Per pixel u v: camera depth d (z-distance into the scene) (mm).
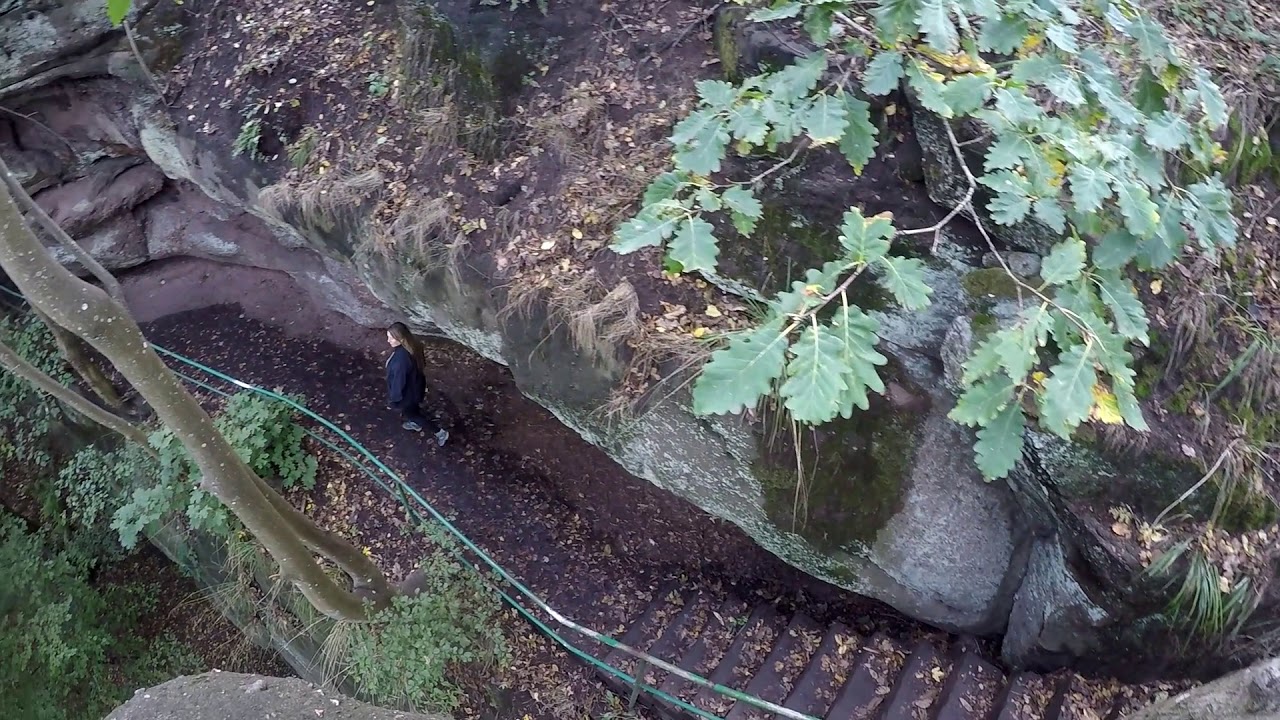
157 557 7168
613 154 4320
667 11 4422
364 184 4828
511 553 5574
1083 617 3537
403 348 5574
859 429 3863
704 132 2201
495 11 4562
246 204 5801
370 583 4789
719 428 3953
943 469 3844
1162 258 2055
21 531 6984
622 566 5500
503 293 4301
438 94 4828
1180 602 3234
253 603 5887
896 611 4793
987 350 1769
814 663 4535
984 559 3992
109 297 2818
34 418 7070
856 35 3369
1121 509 3217
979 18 2488
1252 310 3350
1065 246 1922
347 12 5547
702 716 4465
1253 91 3514
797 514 4098
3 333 7246
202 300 7836
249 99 5535
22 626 6633
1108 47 2734
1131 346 3172
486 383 6508
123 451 6598
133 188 7246
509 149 4598
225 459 3457
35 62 6090
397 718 2043
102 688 6727
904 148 3494
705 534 5492
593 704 4844
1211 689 2736
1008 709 3791
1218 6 3820
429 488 5961
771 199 3721
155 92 6004
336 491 5969
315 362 7047
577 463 6016
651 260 4047
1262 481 3170
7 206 2439
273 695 2074
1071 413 1691
